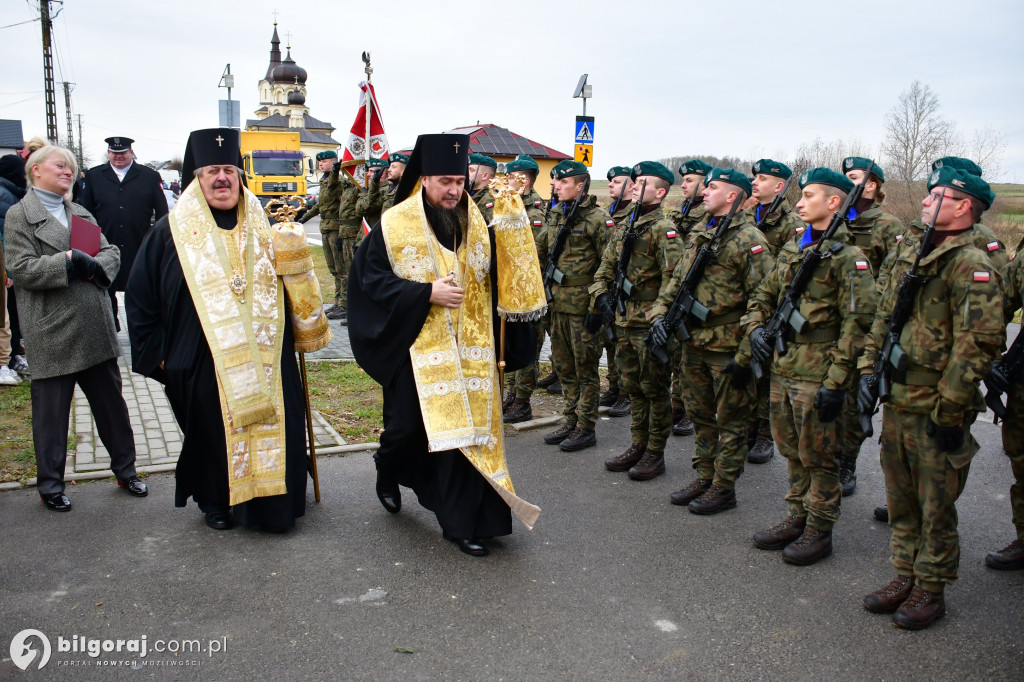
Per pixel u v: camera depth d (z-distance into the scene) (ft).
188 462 14.35
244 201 14.57
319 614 11.84
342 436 19.93
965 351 10.71
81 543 13.97
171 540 14.19
